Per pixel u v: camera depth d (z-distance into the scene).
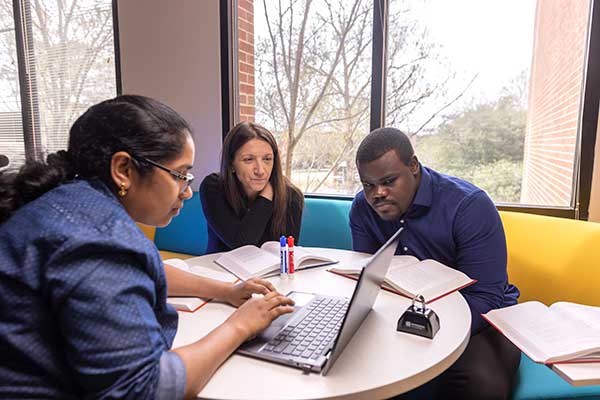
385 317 0.94
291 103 2.66
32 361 0.55
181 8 2.72
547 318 0.99
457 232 1.33
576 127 2.05
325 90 2.56
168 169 0.72
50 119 3.41
